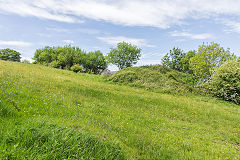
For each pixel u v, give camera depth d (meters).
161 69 30.72
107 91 15.90
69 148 3.42
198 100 18.80
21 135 3.35
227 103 19.48
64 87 13.71
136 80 24.50
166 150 5.39
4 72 13.77
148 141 5.90
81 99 11.17
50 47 56.25
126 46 44.84
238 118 13.15
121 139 5.74
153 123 9.38
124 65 45.75
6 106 5.02
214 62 29.50
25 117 4.82
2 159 2.59
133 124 8.27
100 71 52.97
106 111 9.75
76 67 36.69
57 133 3.73
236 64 22.59
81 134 4.09
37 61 56.28
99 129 6.00
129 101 13.94
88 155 3.46
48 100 8.50
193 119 11.88
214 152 6.29
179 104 14.91
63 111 7.48
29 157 2.80
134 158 4.40
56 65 47.28
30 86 10.71
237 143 8.35
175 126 9.56
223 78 21.94
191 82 28.12
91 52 54.38
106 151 3.86
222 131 9.98
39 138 3.38
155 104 14.30
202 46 30.72
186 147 6.30
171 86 22.38
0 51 67.75
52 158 3.02
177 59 45.47
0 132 3.34
